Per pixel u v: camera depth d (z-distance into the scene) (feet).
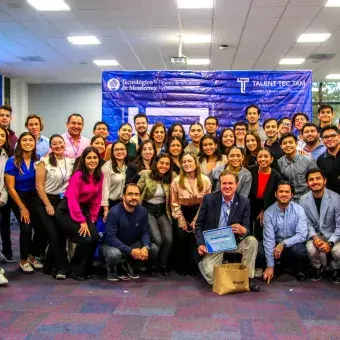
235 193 11.79
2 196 12.56
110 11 21.56
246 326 8.65
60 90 44.11
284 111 17.56
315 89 42.45
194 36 25.98
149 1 20.11
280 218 12.09
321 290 11.05
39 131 14.92
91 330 8.42
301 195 12.96
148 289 11.11
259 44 27.61
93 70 36.88
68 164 12.82
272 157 13.19
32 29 24.80
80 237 11.70
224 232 11.21
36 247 13.29
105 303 9.98
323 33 25.00
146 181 12.78
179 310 9.54
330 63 32.91
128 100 17.67
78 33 25.61
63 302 10.03
